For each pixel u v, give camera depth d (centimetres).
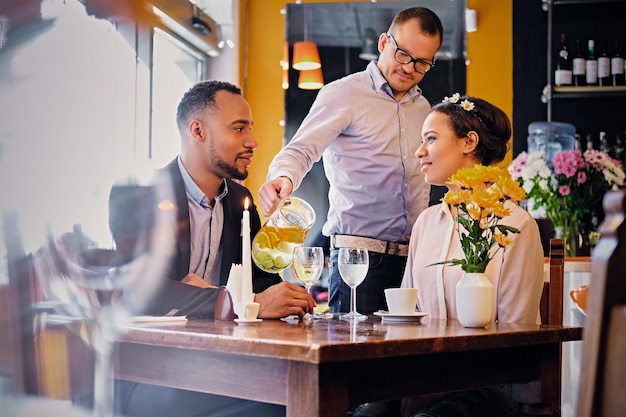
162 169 238
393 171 297
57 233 233
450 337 152
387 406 218
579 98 528
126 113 364
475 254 193
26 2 247
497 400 210
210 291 207
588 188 407
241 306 187
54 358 182
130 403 194
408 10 294
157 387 196
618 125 525
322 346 128
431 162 249
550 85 510
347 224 301
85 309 185
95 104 313
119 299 194
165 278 210
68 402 182
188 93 244
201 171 241
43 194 250
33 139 249
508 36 531
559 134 505
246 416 200
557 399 186
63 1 277
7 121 239
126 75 363
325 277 474
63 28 280
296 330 164
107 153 322
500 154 250
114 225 219
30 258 193
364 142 298
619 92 509
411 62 290
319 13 527
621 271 77
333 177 309
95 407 181
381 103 298
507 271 218
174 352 159
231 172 244
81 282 191
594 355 77
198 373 154
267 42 544
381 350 137
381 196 298
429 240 241
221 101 242
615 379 75
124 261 209
